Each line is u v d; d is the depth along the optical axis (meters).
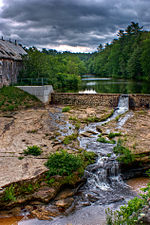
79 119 22.98
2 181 10.33
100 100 30.33
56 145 15.66
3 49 33.94
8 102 26.83
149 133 18.25
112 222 7.78
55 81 43.59
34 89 29.58
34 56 38.56
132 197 10.84
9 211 9.47
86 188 11.68
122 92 40.69
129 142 16.22
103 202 10.39
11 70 33.72
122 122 22.00
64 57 83.31
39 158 13.10
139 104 29.30
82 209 9.83
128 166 13.50
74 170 11.98
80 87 51.03
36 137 16.92
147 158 13.80
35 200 10.09
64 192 10.97
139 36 79.38
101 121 22.98
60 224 8.78
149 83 58.09
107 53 112.88
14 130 18.20
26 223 8.82
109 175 12.94
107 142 16.67
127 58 81.81
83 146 16.02
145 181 12.73
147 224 5.69
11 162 12.35
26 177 10.77
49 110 26.34
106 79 78.94
